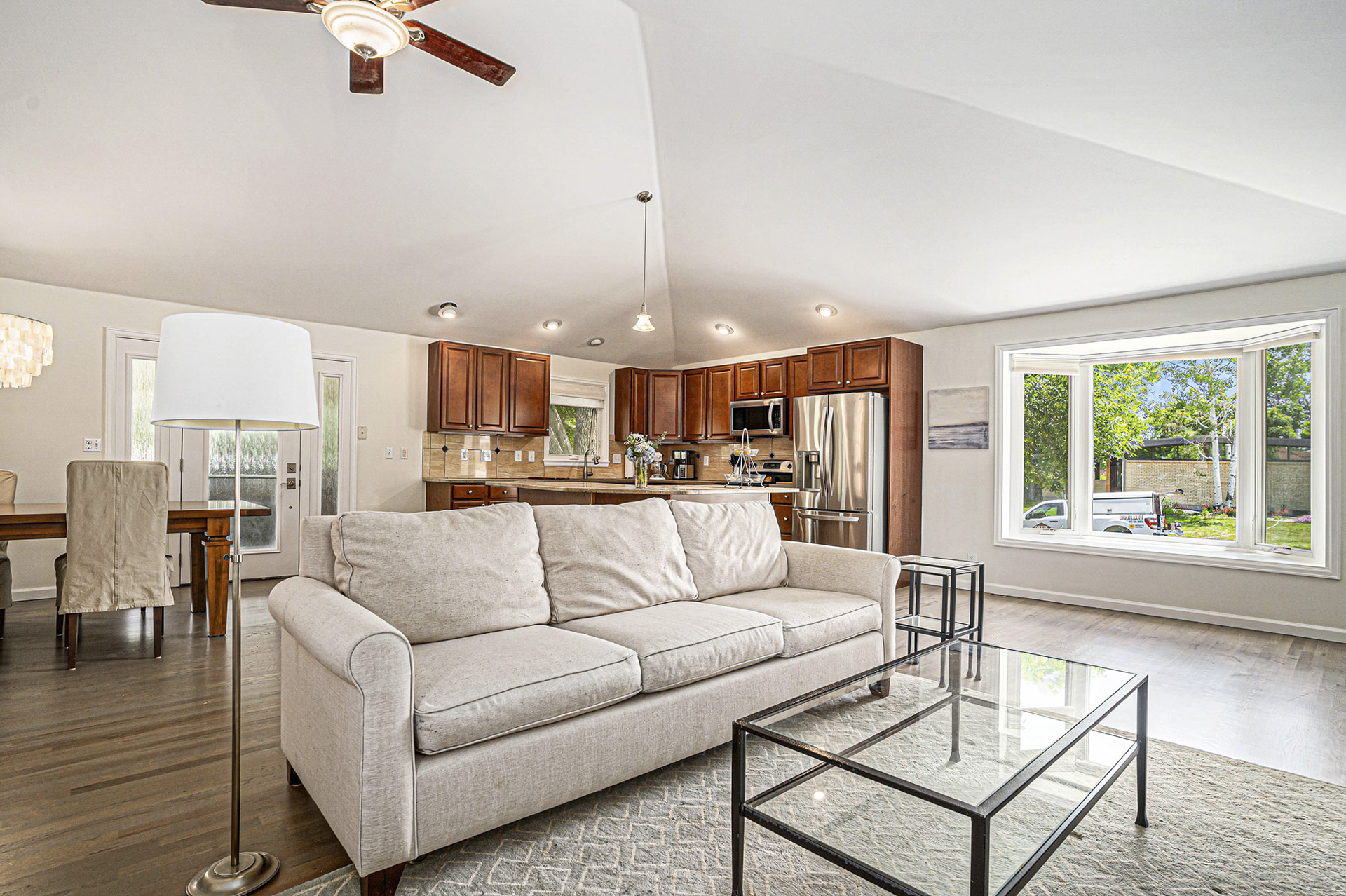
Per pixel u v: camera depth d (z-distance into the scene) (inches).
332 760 63.7
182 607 177.0
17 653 135.0
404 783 60.4
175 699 110.3
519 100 130.8
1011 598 205.0
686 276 219.6
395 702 59.9
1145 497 209.8
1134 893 64.1
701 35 111.7
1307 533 174.2
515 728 67.8
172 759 88.8
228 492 209.2
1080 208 145.2
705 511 123.4
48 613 165.3
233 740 65.1
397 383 240.2
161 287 186.1
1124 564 188.7
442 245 183.6
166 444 197.0
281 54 115.6
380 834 59.2
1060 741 61.4
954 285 191.2
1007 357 214.5
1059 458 219.9
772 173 151.7
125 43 110.3
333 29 78.5
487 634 85.0
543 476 281.9
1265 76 97.4
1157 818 78.0
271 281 191.3
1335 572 156.9
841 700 72.9
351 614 65.8
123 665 128.0
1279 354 182.1
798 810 62.9
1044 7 90.4
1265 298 166.6
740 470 270.7
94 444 183.5
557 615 96.0
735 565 120.6
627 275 219.1
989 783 57.6
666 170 158.2
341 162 144.2
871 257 183.6
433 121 135.0
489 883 64.4
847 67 113.3
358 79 95.0
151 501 132.0
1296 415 177.8
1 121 121.4
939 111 121.6
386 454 237.8
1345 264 152.9
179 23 108.0
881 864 54.0
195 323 60.4
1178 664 137.6
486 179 155.9
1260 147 115.3
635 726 78.4
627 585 103.3
